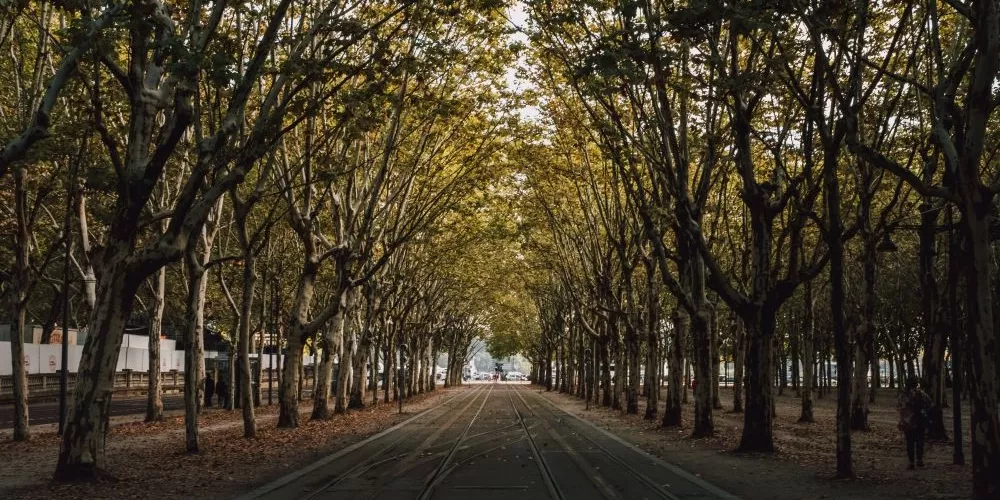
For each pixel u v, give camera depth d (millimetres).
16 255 22250
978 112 10586
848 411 15070
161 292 30453
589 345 52250
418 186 35688
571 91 27953
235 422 31562
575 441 24250
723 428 28891
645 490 13953
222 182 14820
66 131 17484
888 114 18750
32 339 53969
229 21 19250
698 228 19875
